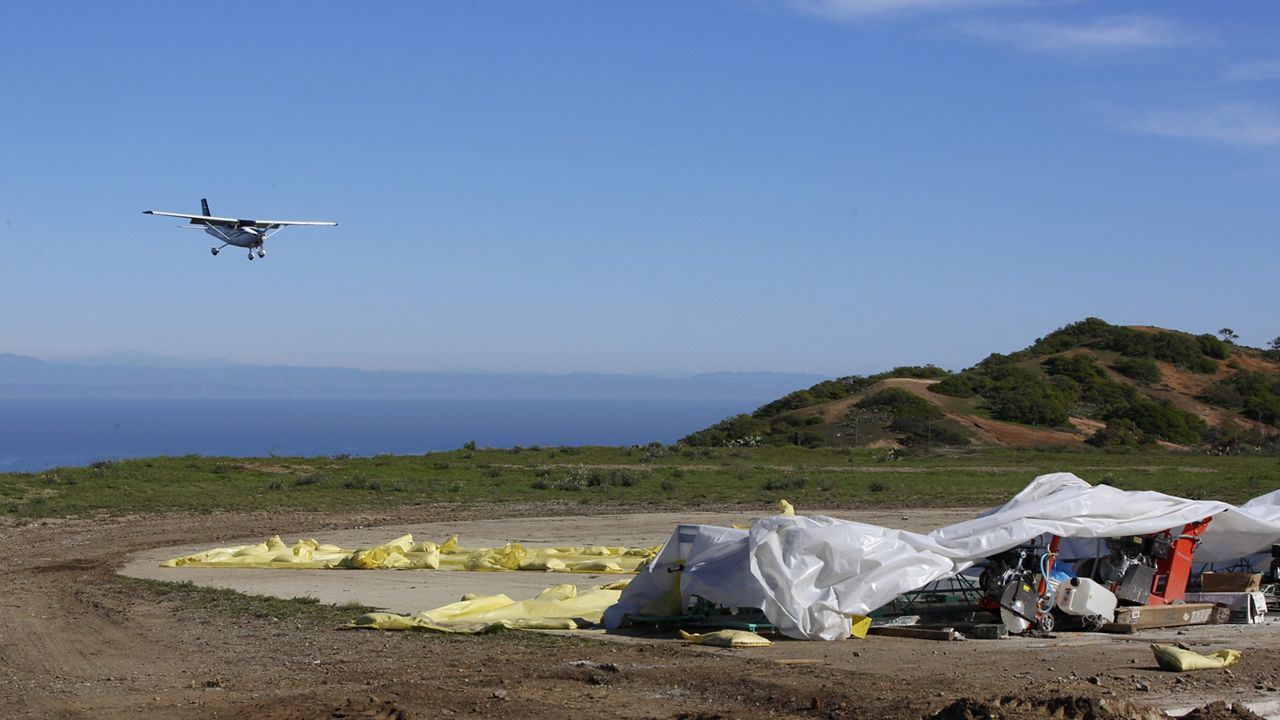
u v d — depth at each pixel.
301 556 24.03
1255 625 14.66
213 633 15.38
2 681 12.44
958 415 80.31
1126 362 97.75
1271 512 16.88
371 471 48.38
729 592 14.13
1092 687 10.15
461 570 22.50
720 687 10.82
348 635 14.87
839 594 13.62
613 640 13.89
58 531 30.86
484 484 44.31
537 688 10.98
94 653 14.13
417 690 10.84
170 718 10.24
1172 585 14.96
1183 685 10.44
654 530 30.08
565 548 25.08
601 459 57.62
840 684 10.72
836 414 80.19
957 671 11.38
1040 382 89.44
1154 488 41.31
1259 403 89.94
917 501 37.16
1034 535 13.92
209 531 30.89
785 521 14.20
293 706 10.36
